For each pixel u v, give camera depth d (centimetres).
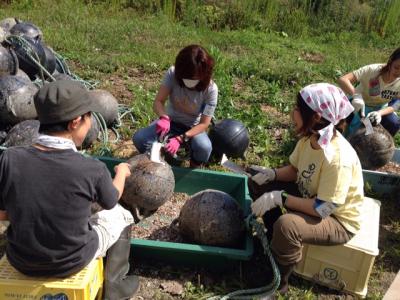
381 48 1102
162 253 359
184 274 363
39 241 256
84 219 263
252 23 1174
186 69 407
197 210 362
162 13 1155
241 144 512
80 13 1073
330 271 352
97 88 679
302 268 359
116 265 321
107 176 267
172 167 445
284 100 698
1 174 253
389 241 423
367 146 481
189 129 467
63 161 254
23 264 266
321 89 306
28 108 475
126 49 855
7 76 492
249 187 403
